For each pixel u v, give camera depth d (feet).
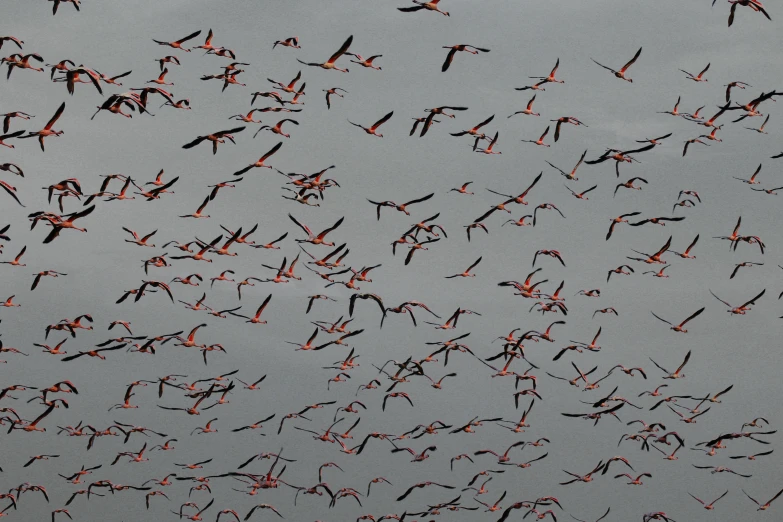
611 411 296.10
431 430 305.53
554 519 305.94
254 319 285.84
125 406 302.45
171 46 261.44
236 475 302.86
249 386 305.53
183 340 286.05
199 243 277.44
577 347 295.07
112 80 235.40
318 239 275.18
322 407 310.24
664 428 299.79
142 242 273.33
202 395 305.12
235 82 268.21
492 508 306.55
